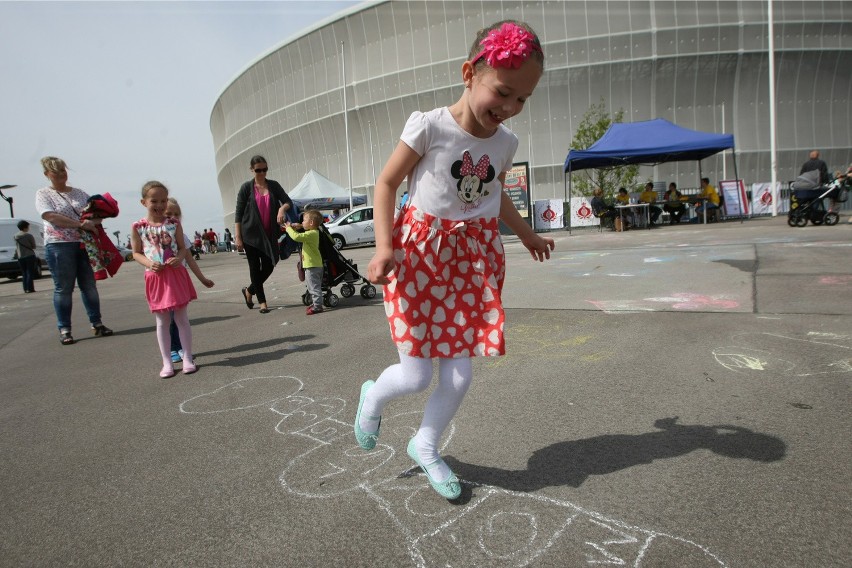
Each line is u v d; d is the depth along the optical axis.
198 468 2.42
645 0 28.55
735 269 6.58
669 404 2.75
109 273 5.84
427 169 1.90
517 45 1.65
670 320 4.39
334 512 1.98
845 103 28.97
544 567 1.60
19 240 12.64
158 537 1.90
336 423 2.83
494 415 2.75
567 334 4.18
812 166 12.45
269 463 2.41
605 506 1.90
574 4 29.28
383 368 3.75
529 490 2.04
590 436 2.45
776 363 3.24
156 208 3.91
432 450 2.04
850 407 2.57
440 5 31.91
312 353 4.29
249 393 3.42
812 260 6.87
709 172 28.75
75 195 5.61
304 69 37.97
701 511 1.83
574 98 29.86
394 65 33.88
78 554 1.84
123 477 2.38
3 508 2.19
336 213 26.25
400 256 1.95
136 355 4.80
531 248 2.38
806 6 27.98
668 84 28.97
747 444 2.27
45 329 6.68
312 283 6.11
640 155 16.09
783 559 1.57
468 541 1.75
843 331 3.79
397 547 1.75
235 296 8.34
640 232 15.26
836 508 1.80
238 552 1.78
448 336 1.94
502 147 1.98
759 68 28.39
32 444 2.85
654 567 1.57
